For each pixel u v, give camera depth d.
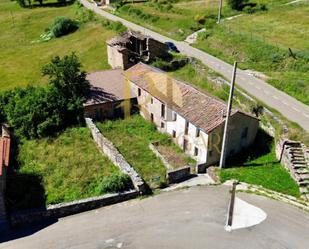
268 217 31.55
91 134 45.84
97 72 55.31
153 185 36.22
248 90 49.88
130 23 88.12
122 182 34.91
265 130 43.25
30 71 71.25
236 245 29.03
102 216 32.62
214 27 76.62
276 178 36.16
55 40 88.19
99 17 94.56
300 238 29.48
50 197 34.56
